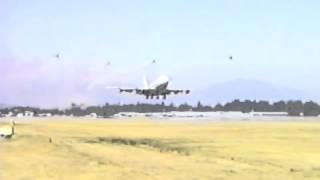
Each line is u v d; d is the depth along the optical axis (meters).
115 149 122.25
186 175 72.62
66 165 82.75
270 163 91.25
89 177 68.69
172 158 99.19
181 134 194.12
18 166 79.81
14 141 137.62
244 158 100.56
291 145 134.88
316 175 74.94
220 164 88.06
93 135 186.62
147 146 135.00
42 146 124.06
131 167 81.75
